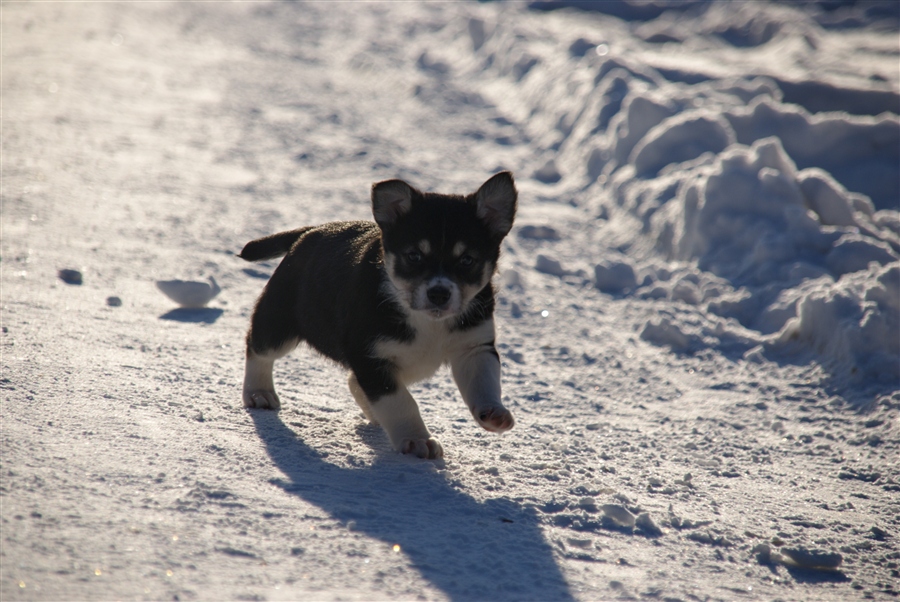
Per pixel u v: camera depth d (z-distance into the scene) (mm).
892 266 11625
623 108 22719
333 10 52594
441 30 43625
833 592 5664
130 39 36969
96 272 12164
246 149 22062
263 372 8328
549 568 5438
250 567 4859
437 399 9438
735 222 15195
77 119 22516
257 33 43469
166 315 10945
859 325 10930
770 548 6098
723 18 43031
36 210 14789
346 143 23766
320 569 4957
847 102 23766
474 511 6211
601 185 20656
